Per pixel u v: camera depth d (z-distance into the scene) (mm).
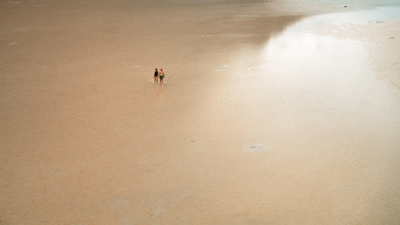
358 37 38812
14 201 12680
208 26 47531
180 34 42438
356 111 19922
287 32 42906
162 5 66500
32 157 15664
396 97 21781
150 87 24625
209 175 14125
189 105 21266
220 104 21328
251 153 15719
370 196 12547
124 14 56125
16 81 26109
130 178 14023
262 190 13078
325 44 36000
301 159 15117
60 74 27719
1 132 18078
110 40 39375
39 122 19250
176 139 17141
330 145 16234
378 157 15094
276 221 11477
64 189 13359
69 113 20391
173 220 11633
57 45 37094
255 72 27359
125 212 12062
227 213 11906
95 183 13719
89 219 11734
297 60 30406
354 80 24969
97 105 21516
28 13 54781
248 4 69625
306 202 12344
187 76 26844
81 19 51375
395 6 65188
